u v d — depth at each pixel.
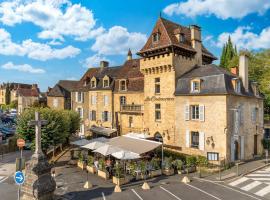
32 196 18.28
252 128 35.25
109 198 19.66
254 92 36.41
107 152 25.72
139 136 33.88
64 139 33.56
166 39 35.94
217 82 30.58
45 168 18.77
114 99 45.88
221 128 29.70
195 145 32.50
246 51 49.72
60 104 63.62
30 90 109.44
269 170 28.09
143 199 19.41
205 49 43.72
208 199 19.34
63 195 20.44
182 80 34.62
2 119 85.56
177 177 25.50
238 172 26.81
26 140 31.33
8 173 27.88
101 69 53.69
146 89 39.06
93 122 50.16
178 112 34.25
